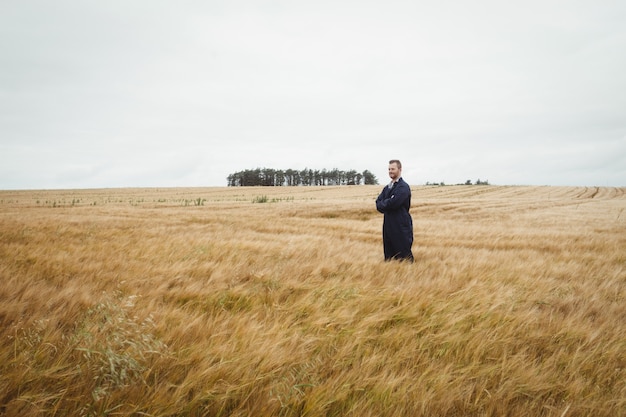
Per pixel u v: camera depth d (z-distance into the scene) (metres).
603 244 9.40
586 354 2.44
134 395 1.77
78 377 1.90
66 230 9.39
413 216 25.27
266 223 15.48
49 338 2.16
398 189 5.95
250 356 2.15
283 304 3.33
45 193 81.81
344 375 2.11
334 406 1.84
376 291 3.78
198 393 1.78
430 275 4.70
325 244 8.02
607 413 1.85
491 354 2.41
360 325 2.77
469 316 3.07
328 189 88.12
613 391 2.07
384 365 2.25
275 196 67.50
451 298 3.59
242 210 27.19
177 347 2.26
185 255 5.79
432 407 1.85
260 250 6.70
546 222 19.42
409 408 1.83
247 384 1.89
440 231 13.00
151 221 14.60
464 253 7.21
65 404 1.70
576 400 1.95
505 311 3.22
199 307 3.14
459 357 2.38
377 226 14.98
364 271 4.82
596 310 3.50
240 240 8.08
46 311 2.74
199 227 12.30
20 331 2.32
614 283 4.66
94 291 3.41
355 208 29.05
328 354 2.40
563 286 4.31
